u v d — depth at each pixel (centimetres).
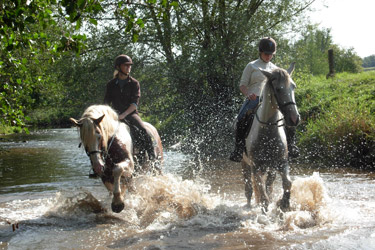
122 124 583
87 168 1170
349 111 1082
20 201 710
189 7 1527
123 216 567
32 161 1394
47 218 571
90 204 593
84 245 438
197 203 567
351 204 585
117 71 615
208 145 1441
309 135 1111
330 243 404
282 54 1584
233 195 703
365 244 397
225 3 1570
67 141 2355
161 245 425
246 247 409
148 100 1638
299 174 886
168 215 543
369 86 1396
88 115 518
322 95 1459
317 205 542
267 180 545
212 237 450
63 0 425
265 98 496
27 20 494
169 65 1534
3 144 2216
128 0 505
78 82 1630
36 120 4525
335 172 889
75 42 502
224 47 1497
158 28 1497
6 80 859
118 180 516
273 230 470
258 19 1566
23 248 434
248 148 529
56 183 912
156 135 657
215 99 1576
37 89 1246
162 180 590
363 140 975
